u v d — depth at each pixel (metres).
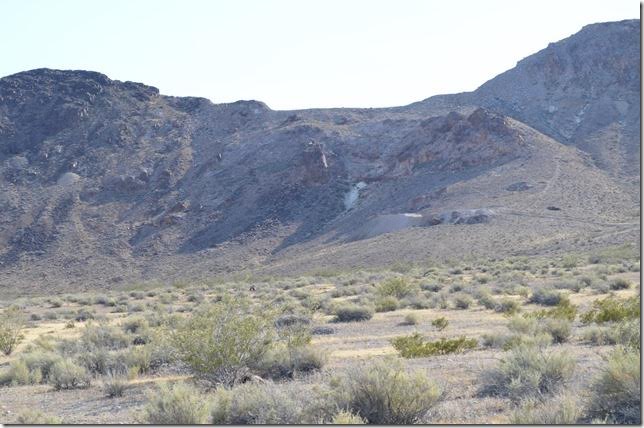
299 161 184.75
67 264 162.62
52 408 17.47
